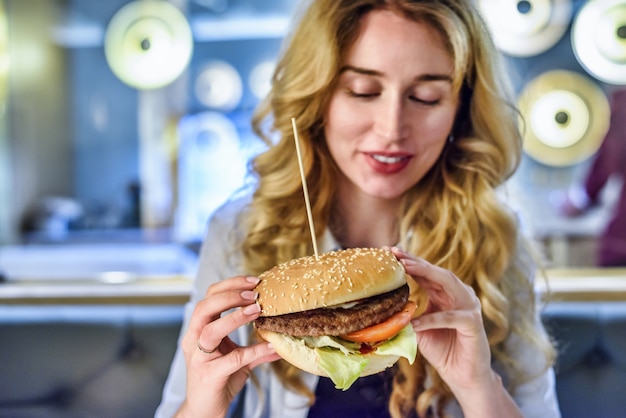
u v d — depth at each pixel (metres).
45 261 3.24
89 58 4.36
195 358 1.15
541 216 3.53
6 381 1.94
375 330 1.03
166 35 3.45
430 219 1.52
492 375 1.27
